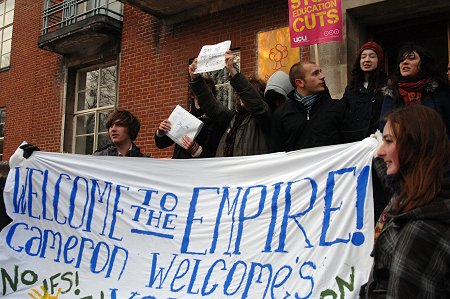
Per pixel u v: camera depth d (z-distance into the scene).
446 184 1.51
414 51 2.90
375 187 2.65
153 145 7.48
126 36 8.16
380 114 3.12
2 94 10.70
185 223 3.13
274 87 3.52
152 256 3.16
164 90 7.49
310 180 2.77
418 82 2.87
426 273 1.40
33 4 10.30
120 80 8.12
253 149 3.46
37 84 9.89
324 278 2.48
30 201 3.71
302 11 4.45
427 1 5.27
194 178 3.23
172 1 7.10
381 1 5.34
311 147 3.10
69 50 9.15
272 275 2.68
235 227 2.94
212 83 4.25
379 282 1.61
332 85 5.54
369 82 3.33
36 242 3.60
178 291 2.95
